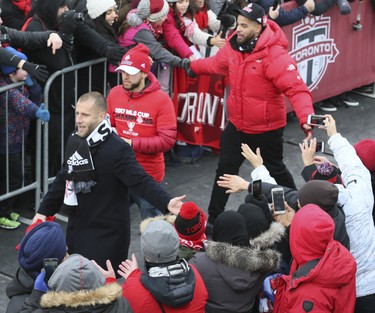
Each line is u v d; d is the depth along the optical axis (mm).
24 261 4891
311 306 5066
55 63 7973
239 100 7961
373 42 11539
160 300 4812
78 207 6207
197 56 9102
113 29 8531
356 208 5910
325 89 11102
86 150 6020
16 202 8523
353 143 10453
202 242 5582
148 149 7414
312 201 5609
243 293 5207
